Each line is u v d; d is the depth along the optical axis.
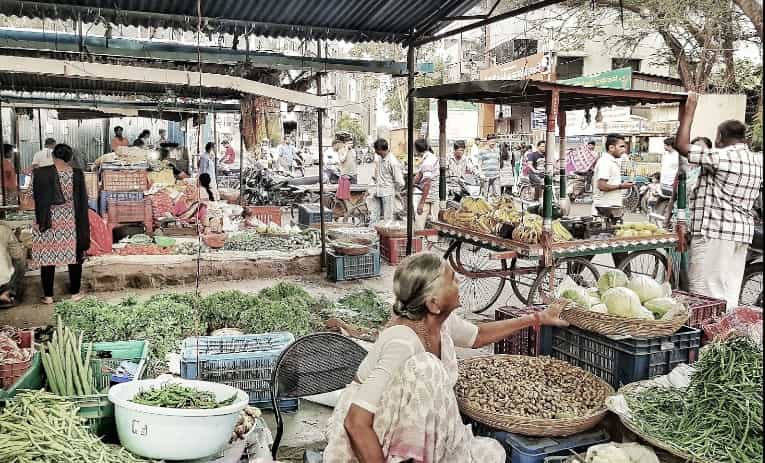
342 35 7.21
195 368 4.14
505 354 4.13
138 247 8.28
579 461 2.84
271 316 5.26
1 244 6.90
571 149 15.66
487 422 3.09
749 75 12.94
